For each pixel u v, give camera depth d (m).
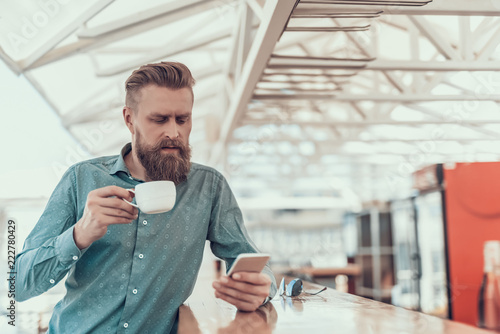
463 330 0.96
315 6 2.89
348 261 10.82
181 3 4.59
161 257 1.37
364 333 0.94
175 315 1.41
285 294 1.73
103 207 1.15
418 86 5.94
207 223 1.49
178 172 1.31
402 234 7.60
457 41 5.13
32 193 6.13
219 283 1.25
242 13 4.35
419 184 6.05
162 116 1.29
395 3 2.79
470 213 5.11
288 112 7.00
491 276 4.96
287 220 17.75
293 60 4.08
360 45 4.45
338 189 14.91
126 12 4.70
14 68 4.55
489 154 8.50
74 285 1.35
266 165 13.63
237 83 5.02
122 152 1.44
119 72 5.66
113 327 1.32
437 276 5.63
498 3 3.21
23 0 3.70
